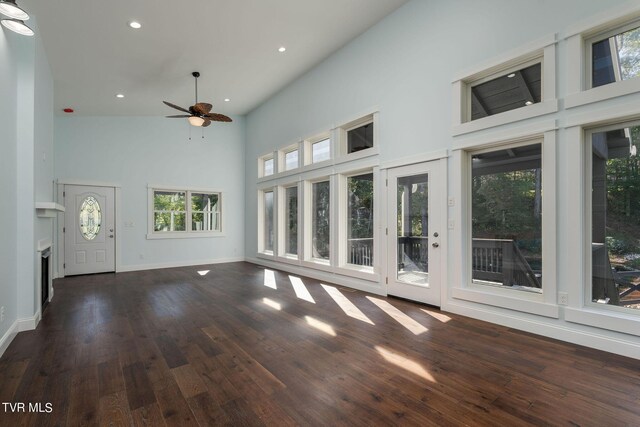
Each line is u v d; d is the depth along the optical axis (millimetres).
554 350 2686
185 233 7746
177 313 3828
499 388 2109
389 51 4539
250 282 5680
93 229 6609
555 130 2924
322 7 4152
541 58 3121
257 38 4641
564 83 2887
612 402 1946
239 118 8578
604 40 2773
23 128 3283
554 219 2926
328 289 5086
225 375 2301
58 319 3609
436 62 3934
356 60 5078
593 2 2709
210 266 7625
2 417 1804
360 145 5246
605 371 2320
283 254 7121
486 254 3582
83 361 2531
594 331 2711
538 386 2129
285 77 6332
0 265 2688
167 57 4734
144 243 7203
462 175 3686
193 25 4051
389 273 4559
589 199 2842
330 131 5617
